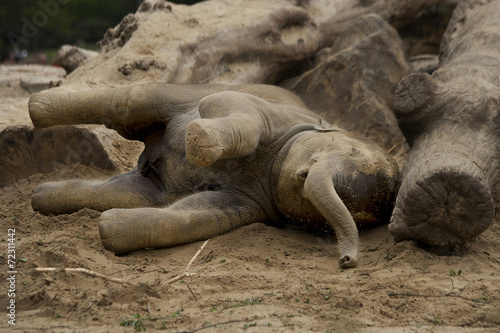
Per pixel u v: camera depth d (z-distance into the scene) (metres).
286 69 18.19
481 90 11.52
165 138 11.98
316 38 18.11
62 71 26.83
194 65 16.06
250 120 10.12
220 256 9.73
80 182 12.05
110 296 8.20
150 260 9.70
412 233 9.72
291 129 10.94
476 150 10.71
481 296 8.17
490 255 9.88
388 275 8.84
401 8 18.89
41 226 11.30
